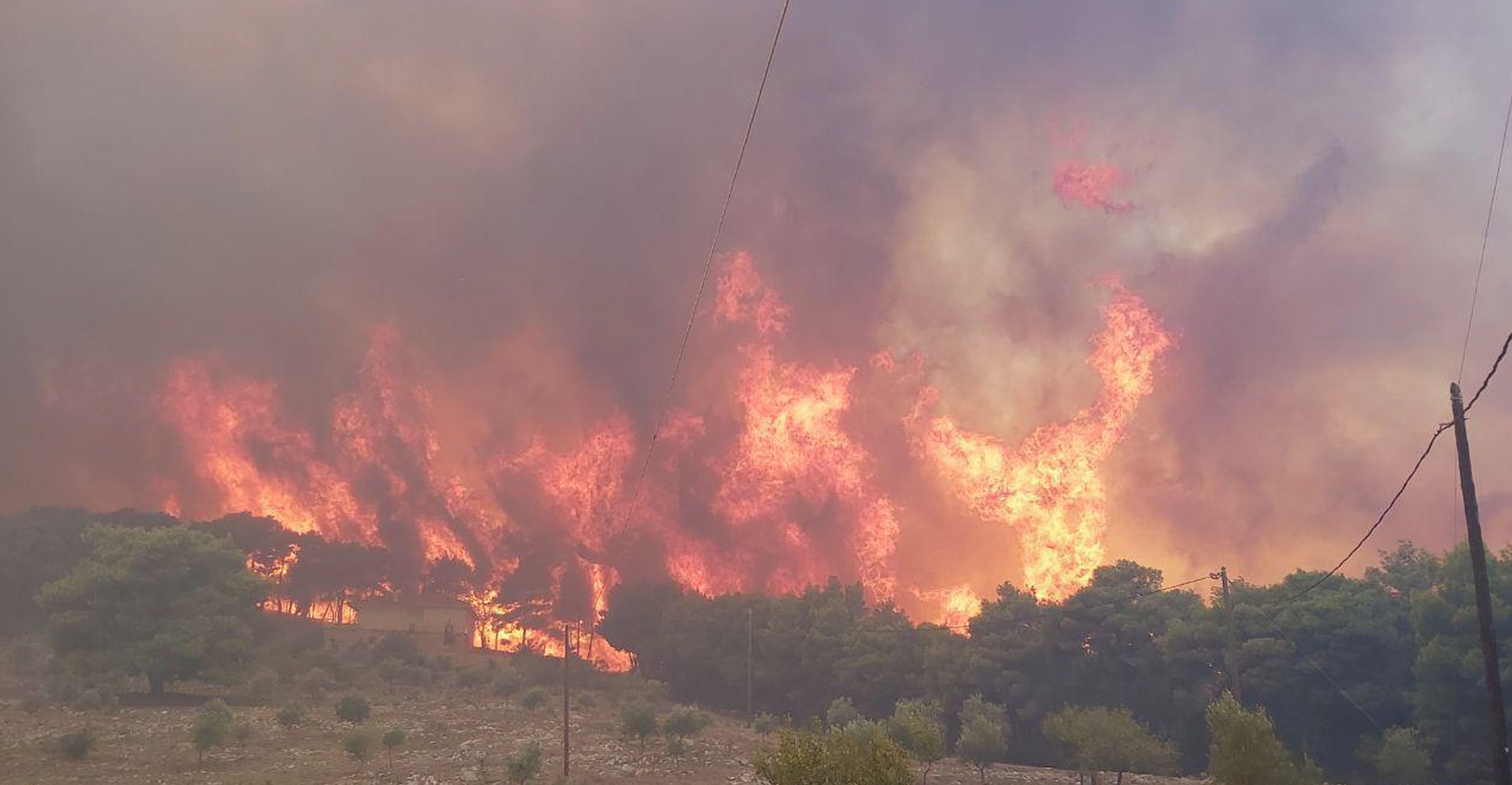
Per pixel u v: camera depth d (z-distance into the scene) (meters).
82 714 80.44
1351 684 71.19
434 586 160.25
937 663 93.00
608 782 58.00
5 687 94.50
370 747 63.72
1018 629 91.00
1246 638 75.31
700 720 77.81
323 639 128.75
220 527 143.38
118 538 94.44
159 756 63.69
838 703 83.50
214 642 92.44
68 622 88.56
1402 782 64.19
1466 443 24.52
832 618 112.44
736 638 122.25
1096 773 58.19
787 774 26.55
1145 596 84.81
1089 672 84.81
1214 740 34.69
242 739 67.38
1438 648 61.16
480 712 92.62
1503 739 22.92
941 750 55.62
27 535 126.56
